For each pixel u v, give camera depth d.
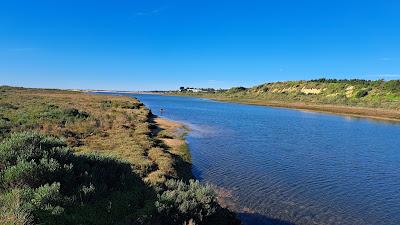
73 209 9.82
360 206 19.08
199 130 48.25
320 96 169.75
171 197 12.27
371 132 56.03
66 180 11.23
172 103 141.75
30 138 13.30
